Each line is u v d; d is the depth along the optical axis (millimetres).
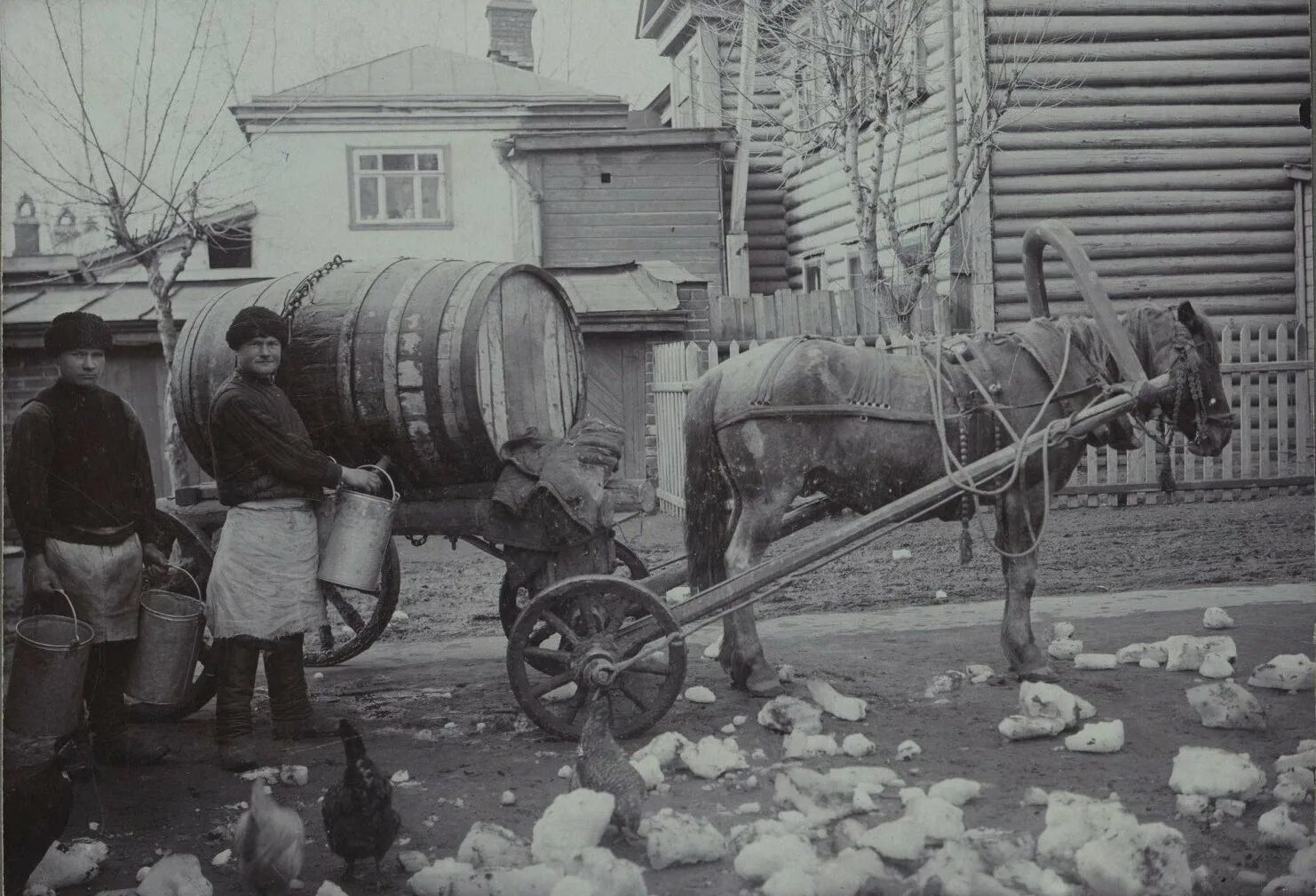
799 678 6078
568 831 3859
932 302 11305
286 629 5129
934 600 8266
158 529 5637
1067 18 11023
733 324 12703
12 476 4863
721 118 14398
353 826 3730
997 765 4699
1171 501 10742
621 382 12836
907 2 11586
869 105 11719
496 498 5195
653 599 4816
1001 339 5762
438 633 8195
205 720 6020
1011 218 11117
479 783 4668
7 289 10039
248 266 12273
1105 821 3881
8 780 3955
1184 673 5871
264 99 10219
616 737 4938
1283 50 11102
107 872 4020
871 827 4094
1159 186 11102
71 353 4973
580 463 5293
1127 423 5859
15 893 3854
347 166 11281
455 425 5324
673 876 3844
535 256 13266
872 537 5184
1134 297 11094
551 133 13078
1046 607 7438
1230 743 4844
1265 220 11148
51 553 4941
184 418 5957
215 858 4055
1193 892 3643
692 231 14367
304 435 5172
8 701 4742
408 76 11828
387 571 6547
